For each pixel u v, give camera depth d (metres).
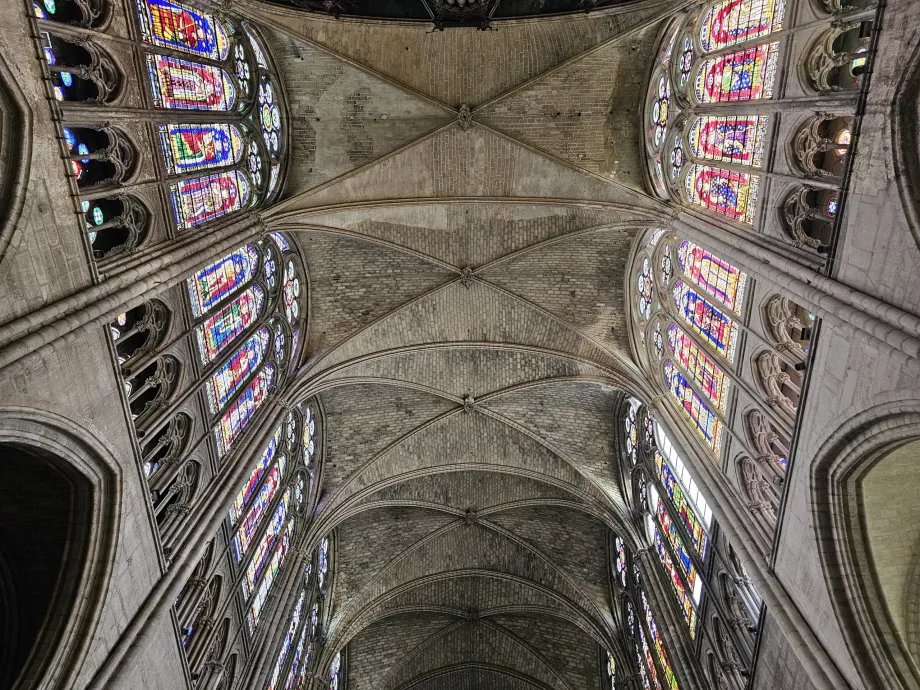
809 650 10.30
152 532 11.08
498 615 27.61
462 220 20.30
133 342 11.57
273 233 18.27
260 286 17.45
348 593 24.73
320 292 20.94
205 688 13.11
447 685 28.98
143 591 10.76
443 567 26.77
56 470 9.49
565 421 23.28
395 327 21.61
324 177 18.62
